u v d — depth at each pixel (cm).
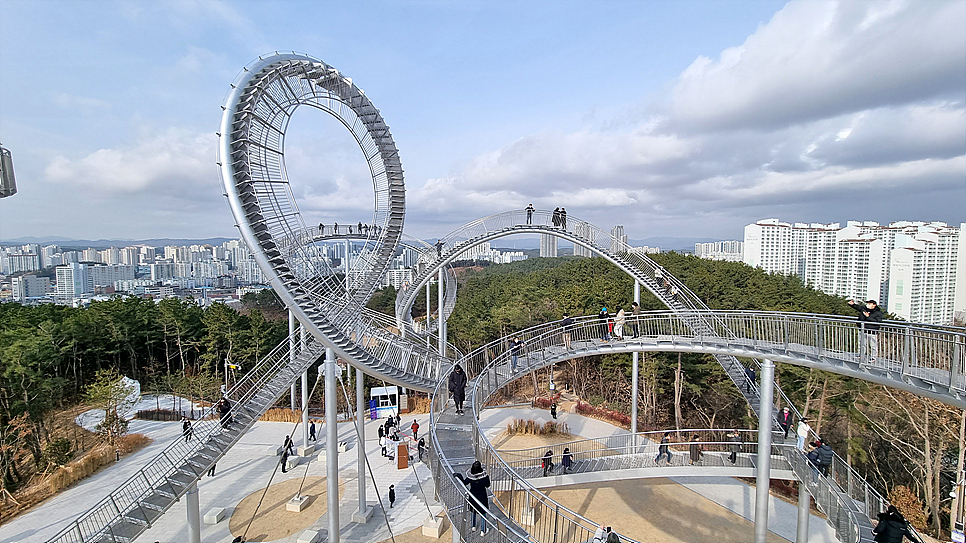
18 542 2188
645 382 3991
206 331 5319
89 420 3988
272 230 1550
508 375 2159
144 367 5272
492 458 1363
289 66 1730
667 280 2739
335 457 1841
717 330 2194
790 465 2038
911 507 2553
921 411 2767
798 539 2064
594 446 3170
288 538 2148
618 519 2409
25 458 3177
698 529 2327
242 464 3014
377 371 1828
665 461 2253
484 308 6438
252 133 1570
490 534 1152
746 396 2323
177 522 2289
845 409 3083
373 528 2238
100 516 1691
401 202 2445
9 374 3322
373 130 2264
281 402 4556
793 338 1897
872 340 1566
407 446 3008
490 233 3164
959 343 1291
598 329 2556
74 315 4766
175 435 3662
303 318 1584
